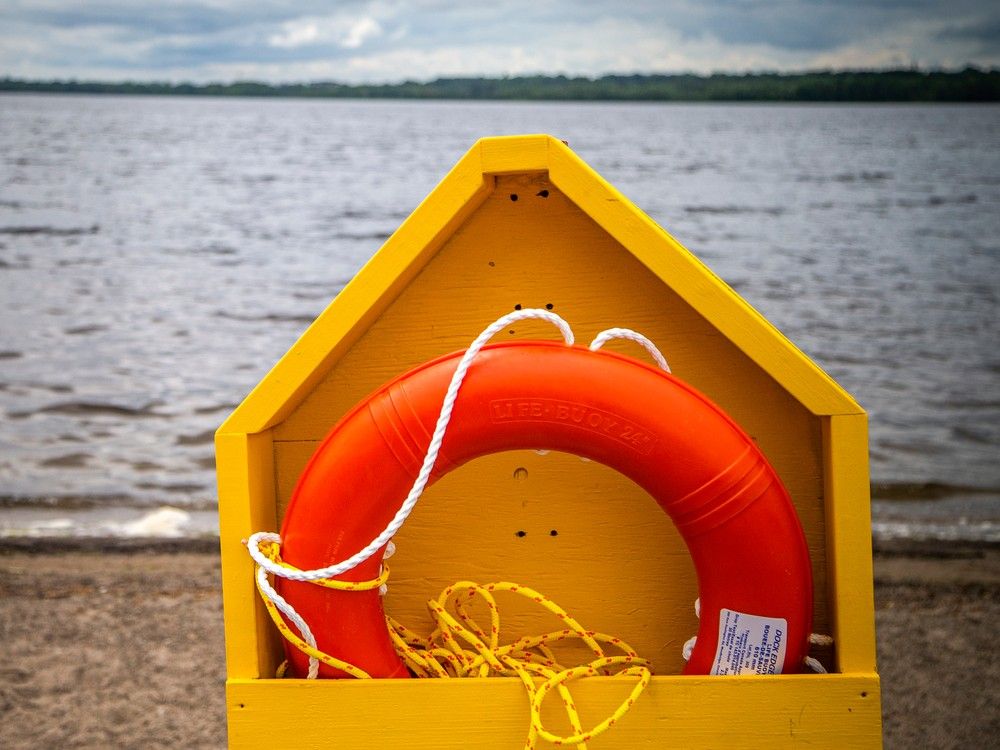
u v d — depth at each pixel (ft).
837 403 5.65
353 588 5.86
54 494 27.76
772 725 5.71
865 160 175.22
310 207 126.72
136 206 124.67
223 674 15.49
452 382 5.62
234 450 5.89
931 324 55.67
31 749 13.16
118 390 41.96
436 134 264.31
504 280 6.33
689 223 106.01
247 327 57.77
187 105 369.50
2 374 44.91
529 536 6.56
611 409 5.63
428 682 5.81
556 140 5.63
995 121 265.54
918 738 13.37
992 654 16.20
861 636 5.75
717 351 6.24
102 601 18.76
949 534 24.00
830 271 75.56
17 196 131.95
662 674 6.54
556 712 5.83
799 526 5.83
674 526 6.43
